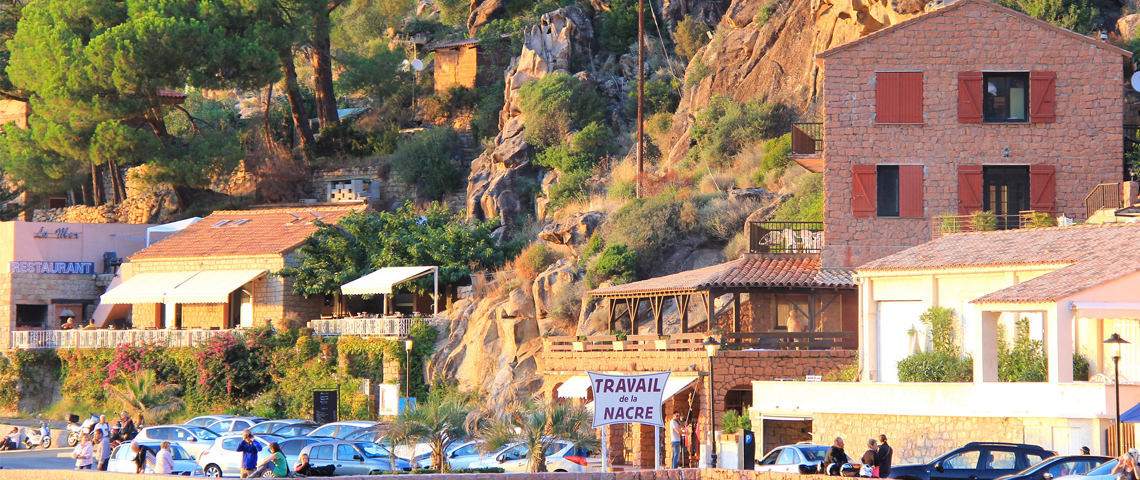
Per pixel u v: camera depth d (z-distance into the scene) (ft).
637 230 402.93
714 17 561.84
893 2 396.78
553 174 512.22
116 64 539.29
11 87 640.17
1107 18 398.62
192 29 547.49
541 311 393.50
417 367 419.95
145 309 521.65
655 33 571.28
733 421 305.94
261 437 298.97
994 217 319.68
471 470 257.55
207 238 520.42
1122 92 326.65
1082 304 233.96
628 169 488.85
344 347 434.71
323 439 288.10
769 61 473.67
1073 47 329.52
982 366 248.11
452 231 467.11
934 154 330.75
